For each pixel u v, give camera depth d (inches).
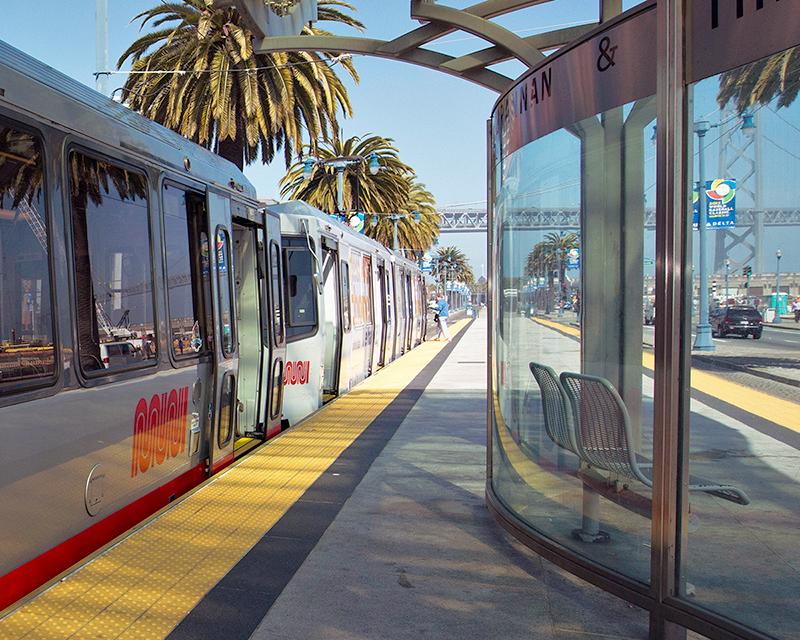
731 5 121.3
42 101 169.8
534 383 191.9
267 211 341.7
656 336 130.6
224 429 277.9
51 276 169.5
